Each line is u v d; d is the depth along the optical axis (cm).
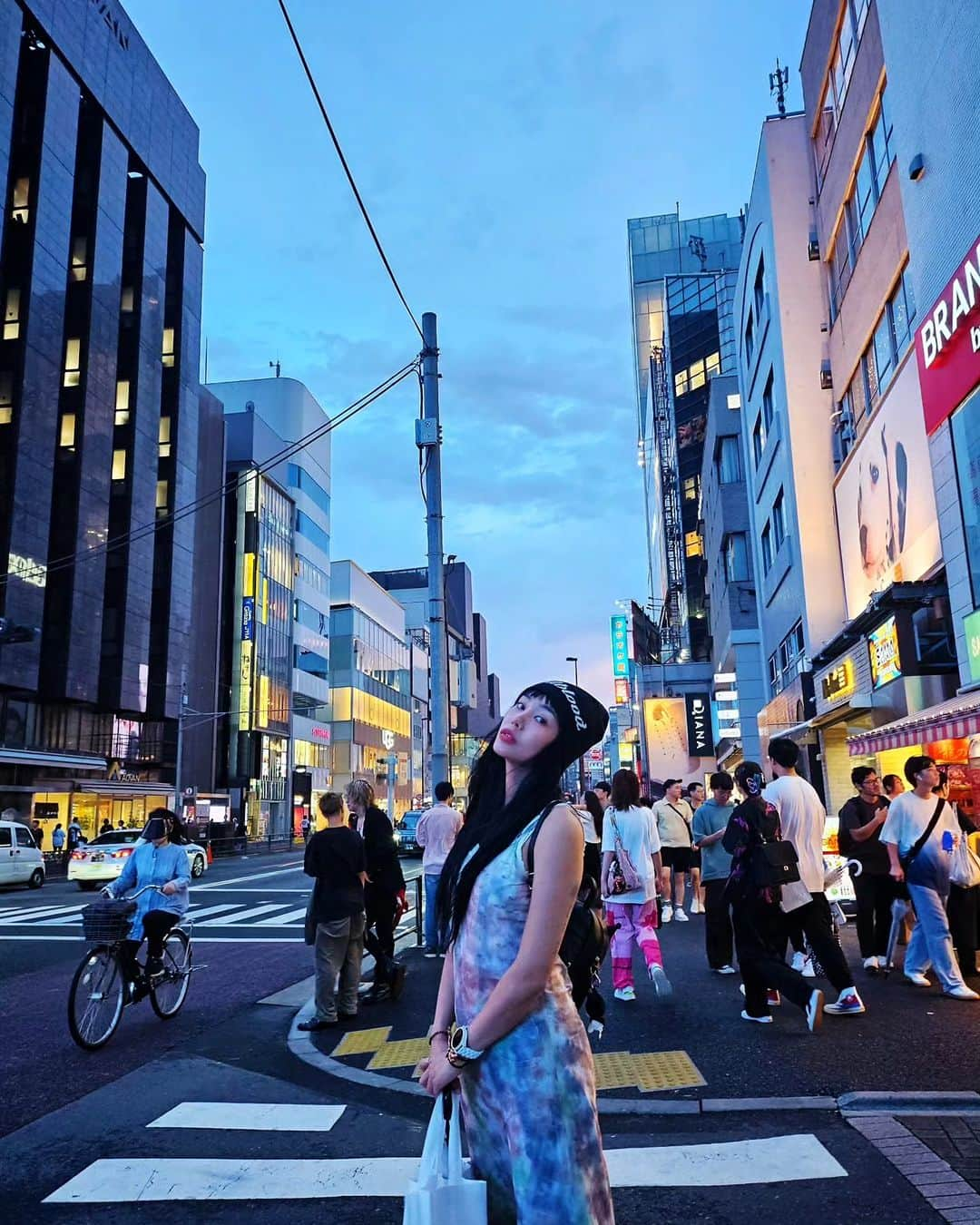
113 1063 607
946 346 1363
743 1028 621
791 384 2438
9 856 2386
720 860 841
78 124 4625
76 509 4281
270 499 6228
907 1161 386
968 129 1260
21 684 3788
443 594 1188
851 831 820
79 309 4503
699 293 7031
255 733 5684
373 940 785
